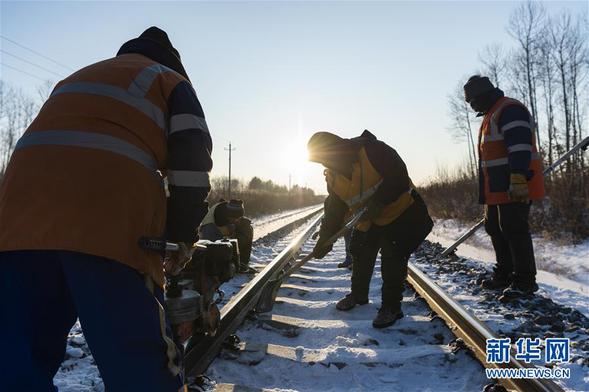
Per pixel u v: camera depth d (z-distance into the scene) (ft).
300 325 13.04
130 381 5.17
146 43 6.65
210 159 6.07
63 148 5.34
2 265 5.18
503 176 16.03
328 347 11.16
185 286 8.00
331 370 10.06
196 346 9.79
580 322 13.14
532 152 16.03
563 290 18.52
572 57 81.35
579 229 33.09
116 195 5.28
